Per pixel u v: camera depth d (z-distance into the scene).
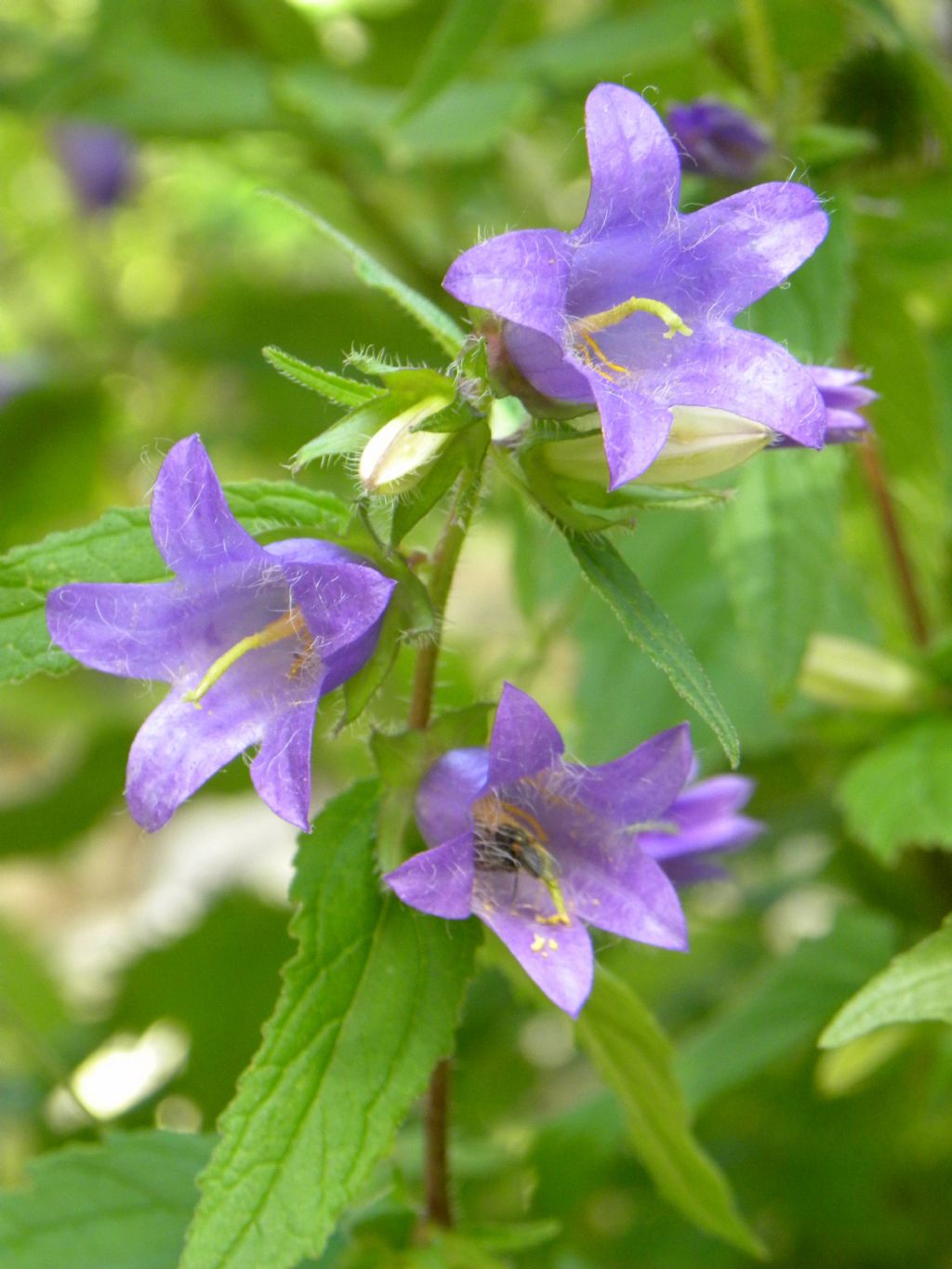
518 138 0.50
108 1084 0.48
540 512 0.21
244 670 0.19
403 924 0.21
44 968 0.48
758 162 0.29
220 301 0.55
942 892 0.37
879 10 0.30
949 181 0.31
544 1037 0.50
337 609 0.18
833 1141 0.38
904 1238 0.37
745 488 0.28
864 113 0.31
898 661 0.31
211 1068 0.42
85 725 0.58
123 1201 0.25
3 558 0.20
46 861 0.49
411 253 0.48
